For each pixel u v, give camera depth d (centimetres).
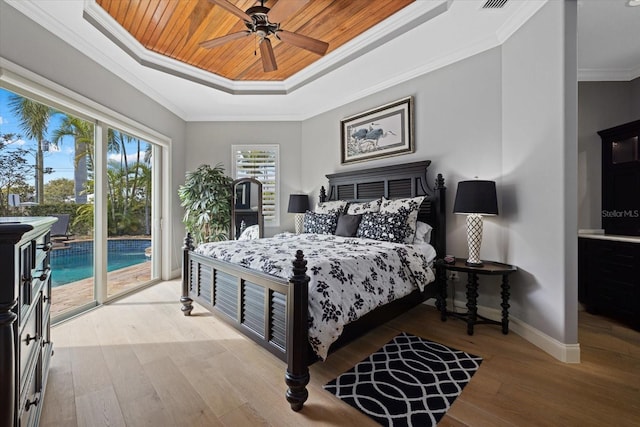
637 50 283
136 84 350
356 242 279
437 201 305
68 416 146
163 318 279
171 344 226
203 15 257
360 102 397
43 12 227
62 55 252
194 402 158
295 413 150
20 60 217
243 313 207
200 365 196
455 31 262
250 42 301
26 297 115
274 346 173
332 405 156
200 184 424
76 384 173
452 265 255
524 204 241
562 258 204
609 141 304
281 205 485
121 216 353
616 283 265
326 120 446
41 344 152
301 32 284
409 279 244
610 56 293
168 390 169
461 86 296
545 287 219
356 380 179
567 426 140
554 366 193
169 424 142
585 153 317
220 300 238
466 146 292
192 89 378
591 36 263
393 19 262
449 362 199
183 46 307
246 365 197
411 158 339
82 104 273
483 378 180
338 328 167
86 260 302
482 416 147
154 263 413
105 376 182
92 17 246
